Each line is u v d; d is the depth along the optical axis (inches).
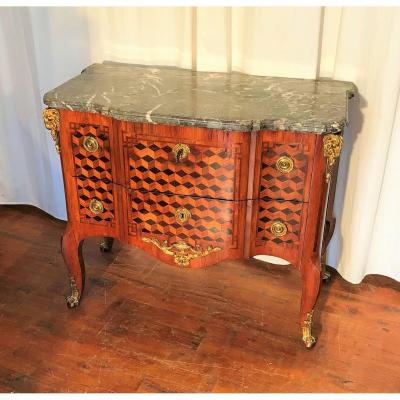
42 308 79.4
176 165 63.5
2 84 92.9
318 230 65.0
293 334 74.9
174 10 75.7
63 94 66.2
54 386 66.6
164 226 68.2
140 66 80.8
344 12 69.9
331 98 66.7
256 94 68.2
